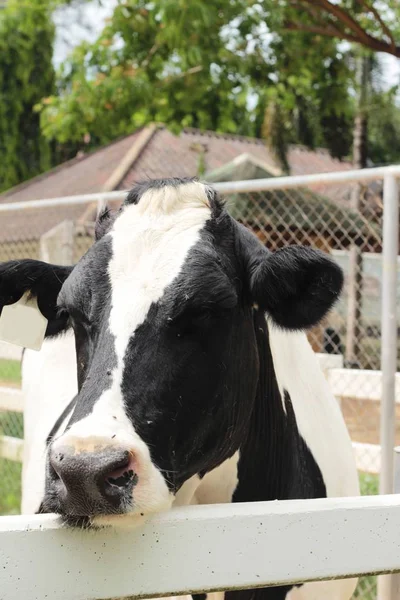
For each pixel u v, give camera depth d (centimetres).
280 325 208
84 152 2389
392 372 344
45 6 858
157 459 169
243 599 220
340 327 522
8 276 224
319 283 196
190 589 144
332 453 272
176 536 143
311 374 277
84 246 707
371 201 552
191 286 179
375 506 153
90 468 144
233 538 145
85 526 139
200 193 203
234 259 202
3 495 557
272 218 510
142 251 186
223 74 699
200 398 182
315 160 1886
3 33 2116
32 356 386
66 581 136
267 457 231
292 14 664
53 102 846
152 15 652
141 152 1761
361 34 638
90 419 157
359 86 794
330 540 150
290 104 780
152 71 732
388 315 346
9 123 2180
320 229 527
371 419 467
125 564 140
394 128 924
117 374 168
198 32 605
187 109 738
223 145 1825
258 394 226
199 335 181
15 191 1984
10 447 548
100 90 749
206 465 196
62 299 193
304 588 235
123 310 175
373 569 152
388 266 346
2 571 132
